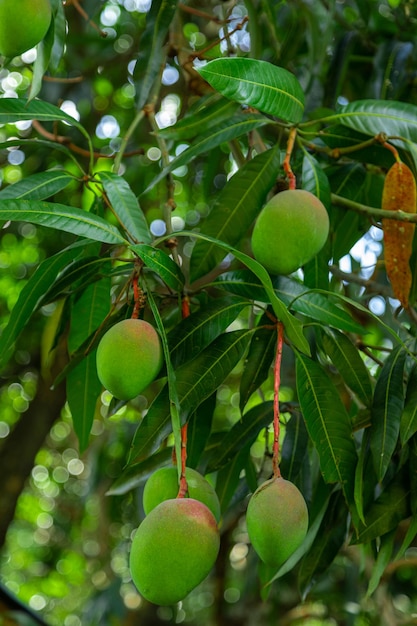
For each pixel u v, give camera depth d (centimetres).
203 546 141
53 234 404
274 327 169
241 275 170
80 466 545
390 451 168
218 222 182
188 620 507
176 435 148
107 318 170
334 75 236
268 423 195
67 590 651
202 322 168
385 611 294
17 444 389
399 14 252
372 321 279
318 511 188
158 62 202
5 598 223
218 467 191
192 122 194
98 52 336
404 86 238
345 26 256
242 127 187
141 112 200
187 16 328
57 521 529
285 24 262
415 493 174
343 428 168
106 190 176
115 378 154
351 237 218
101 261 171
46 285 172
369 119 182
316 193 182
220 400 460
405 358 175
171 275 162
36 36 164
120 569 484
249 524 148
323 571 187
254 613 374
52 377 371
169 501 145
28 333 385
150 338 156
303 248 162
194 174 386
